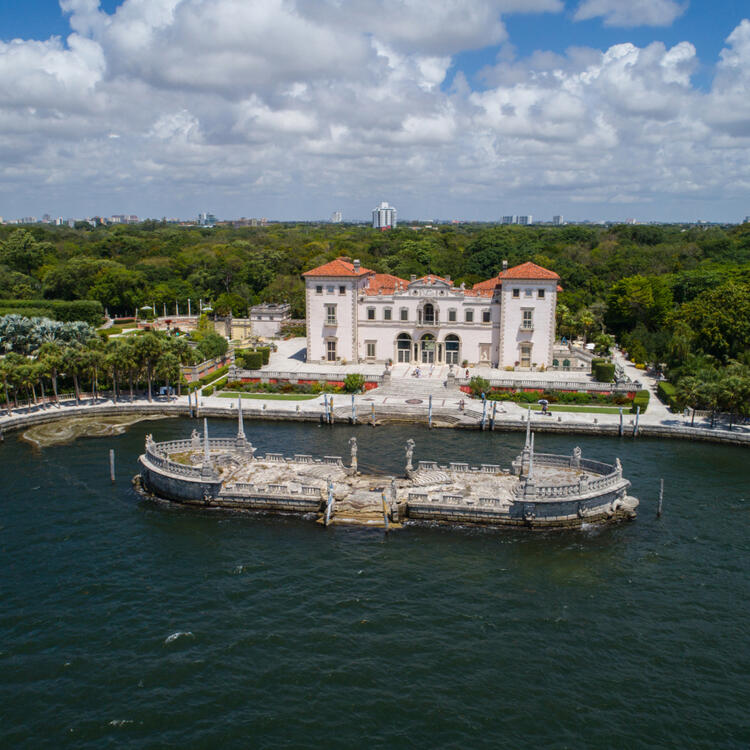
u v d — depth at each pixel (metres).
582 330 143.62
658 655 39.78
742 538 55.06
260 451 77.06
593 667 38.59
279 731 33.31
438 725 33.81
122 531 56.09
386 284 126.88
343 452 76.88
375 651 39.75
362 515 58.97
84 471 70.00
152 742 32.59
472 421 87.94
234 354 126.75
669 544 54.09
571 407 94.75
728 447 79.31
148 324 167.25
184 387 102.44
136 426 87.69
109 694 35.97
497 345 115.81
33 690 36.25
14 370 88.25
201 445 72.38
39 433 83.81
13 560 50.47
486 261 196.12
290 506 60.59
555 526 57.44
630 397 98.12
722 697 36.28
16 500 62.03
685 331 106.44
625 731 33.62
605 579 48.62
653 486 66.00
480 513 58.00
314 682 36.94
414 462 72.81
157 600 45.16
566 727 33.84
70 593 45.91
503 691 36.47
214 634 41.28
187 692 36.09
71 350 93.50
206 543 54.12
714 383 83.50
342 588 47.09
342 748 32.25
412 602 45.31
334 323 118.44
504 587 47.47
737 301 106.12
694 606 45.03
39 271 195.50
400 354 119.38
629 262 185.62
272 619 43.00
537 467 67.25
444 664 38.66
